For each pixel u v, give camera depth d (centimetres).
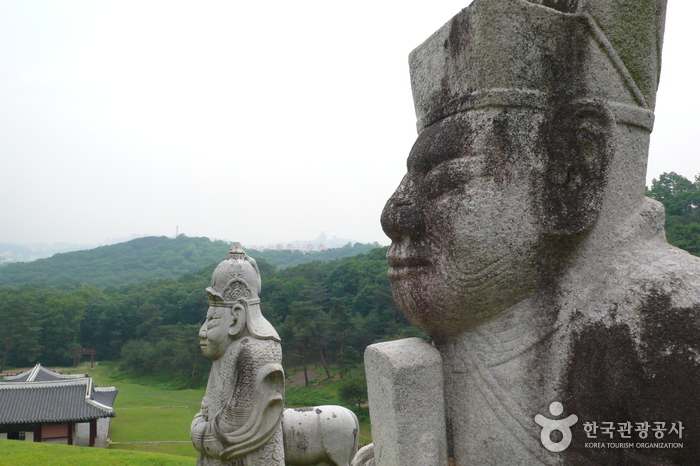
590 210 154
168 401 2745
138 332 4175
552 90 159
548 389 152
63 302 4391
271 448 478
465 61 166
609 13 164
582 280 156
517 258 154
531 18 158
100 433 1838
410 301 176
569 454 147
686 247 1120
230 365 488
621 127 164
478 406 163
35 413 1709
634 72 167
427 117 186
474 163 157
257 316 515
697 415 129
